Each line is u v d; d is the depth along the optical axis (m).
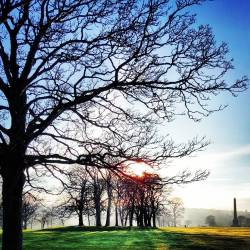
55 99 13.84
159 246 33.41
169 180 12.97
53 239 39.59
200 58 12.88
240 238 42.84
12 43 13.66
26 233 51.88
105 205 69.56
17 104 13.49
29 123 13.94
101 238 40.94
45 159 13.13
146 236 44.28
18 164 12.90
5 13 10.30
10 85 13.55
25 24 13.82
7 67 13.54
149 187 13.38
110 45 13.55
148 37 12.77
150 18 12.55
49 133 14.45
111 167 13.19
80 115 14.35
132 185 13.94
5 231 13.09
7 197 13.04
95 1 13.44
